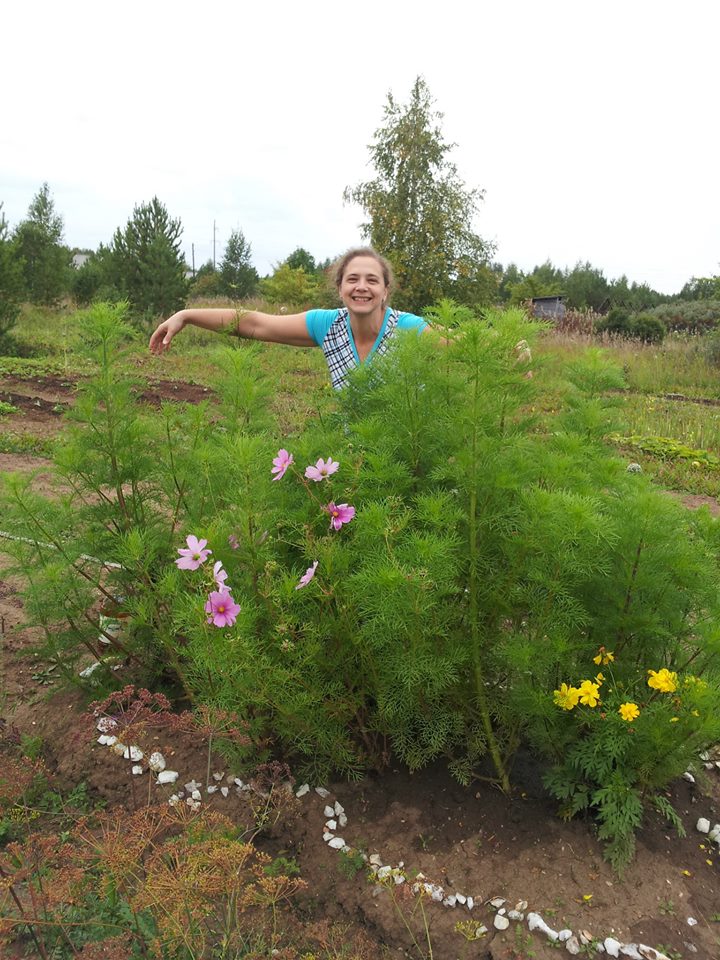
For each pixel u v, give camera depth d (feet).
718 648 7.39
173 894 5.89
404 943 6.81
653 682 6.97
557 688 7.94
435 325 8.20
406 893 7.12
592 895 7.12
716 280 61.87
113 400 9.49
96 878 7.00
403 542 7.30
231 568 7.99
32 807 8.39
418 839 7.73
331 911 7.15
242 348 10.09
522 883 7.24
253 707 8.07
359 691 7.98
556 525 6.76
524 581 7.69
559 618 7.30
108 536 9.48
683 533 8.00
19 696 10.44
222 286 126.41
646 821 8.05
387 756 8.57
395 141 62.64
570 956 6.57
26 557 9.46
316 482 8.38
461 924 6.80
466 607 7.75
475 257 65.00
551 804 8.13
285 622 7.13
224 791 8.36
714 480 26.48
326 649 7.83
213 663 7.04
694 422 37.52
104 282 73.00
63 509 9.53
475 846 7.63
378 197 63.52
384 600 6.66
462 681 7.97
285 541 7.83
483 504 7.58
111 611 9.89
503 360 7.59
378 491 7.66
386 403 8.70
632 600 7.57
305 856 7.66
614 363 9.84
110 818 7.63
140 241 65.67
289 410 24.52
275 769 8.13
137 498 9.84
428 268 63.36
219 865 6.20
